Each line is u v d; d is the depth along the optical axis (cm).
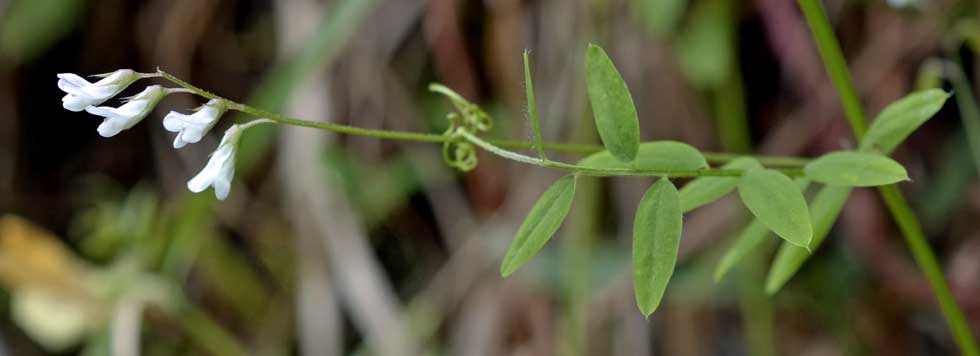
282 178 37
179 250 35
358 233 36
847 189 22
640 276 19
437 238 38
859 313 34
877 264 33
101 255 38
